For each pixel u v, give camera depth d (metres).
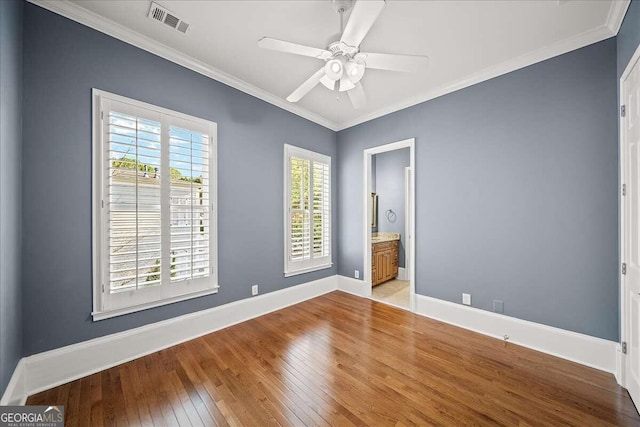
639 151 1.62
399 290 4.24
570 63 2.18
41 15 1.79
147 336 2.24
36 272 1.77
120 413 1.56
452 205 2.92
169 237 2.35
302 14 1.93
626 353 1.79
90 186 1.97
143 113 2.22
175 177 2.40
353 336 2.58
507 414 1.56
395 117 3.48
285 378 1.91
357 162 3.98
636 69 1.64
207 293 2.65
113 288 2.04
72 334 1.90
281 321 2.95
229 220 2.86
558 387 1.81
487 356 2.21
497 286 2.59
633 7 1.66
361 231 3.94
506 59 2.45
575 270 2.17
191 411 1.58
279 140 3.39
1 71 1.37
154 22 2.03
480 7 1.82
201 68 2.58
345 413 1.57
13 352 1.56
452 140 2.92
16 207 1.62
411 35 2.12
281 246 3.40
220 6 1.86
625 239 1.82
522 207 2.44
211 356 2.20
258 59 2.51
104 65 2.04
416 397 1.71
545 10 1.85
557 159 2.25
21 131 1.70
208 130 2.67
